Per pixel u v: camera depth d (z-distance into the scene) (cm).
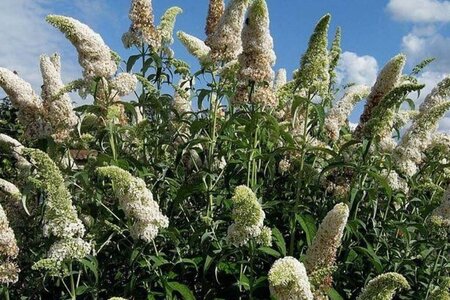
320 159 178
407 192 169
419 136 159
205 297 136
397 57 155
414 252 157
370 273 145
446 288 113
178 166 171
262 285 121
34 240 154
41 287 145
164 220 125
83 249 117
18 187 173
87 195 151
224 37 166
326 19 144
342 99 188
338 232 109
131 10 182
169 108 180
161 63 185
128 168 151
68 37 160
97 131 170
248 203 113
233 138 162
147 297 136
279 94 169
